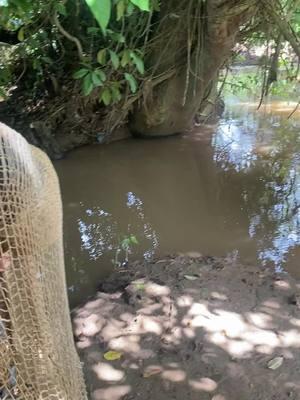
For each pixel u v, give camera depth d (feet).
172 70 19.74
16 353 4.17
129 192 17.13
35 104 20.48
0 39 19.81
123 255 12.94
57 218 4.59
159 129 21.57
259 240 13.56
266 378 8.46
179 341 9.34
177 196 16.70
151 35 18.89
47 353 4.34
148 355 9.02
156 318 9.95
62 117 20.34
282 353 9.04
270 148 20.43
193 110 21.49
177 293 10.69
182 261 12.23
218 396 8.13
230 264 12.03
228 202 16.03
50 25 18.37
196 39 18.75
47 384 4.42
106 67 17.58
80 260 12.77
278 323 9.80
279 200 16.01
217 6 16.40
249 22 18.33
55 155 19.67
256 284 11.09
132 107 21.11
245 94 28.63
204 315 9.98
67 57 19.42
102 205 16.19
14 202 3.78
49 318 4.41
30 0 11.36
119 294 10.83
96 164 19.38
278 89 27.66
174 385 8.35
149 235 14.11
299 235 13.76
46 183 4.38
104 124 20.98
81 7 17.43
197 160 19.62
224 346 9.20
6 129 3.87
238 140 21.50
